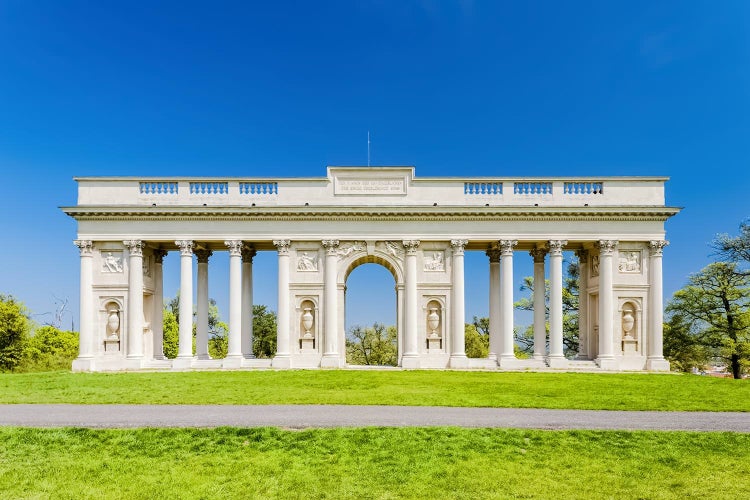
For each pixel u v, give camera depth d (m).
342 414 28.23
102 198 57.00
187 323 55.78
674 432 24.62
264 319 107.06
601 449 22.64
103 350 56.09
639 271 56.84
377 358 117.94
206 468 20.83
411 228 57.34
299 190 57.69
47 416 27.72
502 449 22.62
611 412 29.36
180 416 27.59
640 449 22.61
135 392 36.03
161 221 56.62
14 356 84.75
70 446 22.94
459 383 41.28
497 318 61.16
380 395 34.53
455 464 21.12
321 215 56.84
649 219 56.38
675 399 33.62
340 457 21.77
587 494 18.59
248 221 57.12
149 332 60.03
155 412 28.78
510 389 37.84
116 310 56.31
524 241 57.31
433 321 57.00
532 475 20.19
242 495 18.61
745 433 24.56
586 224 56.56
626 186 57.19
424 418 27.27
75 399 33.16
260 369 54.50
